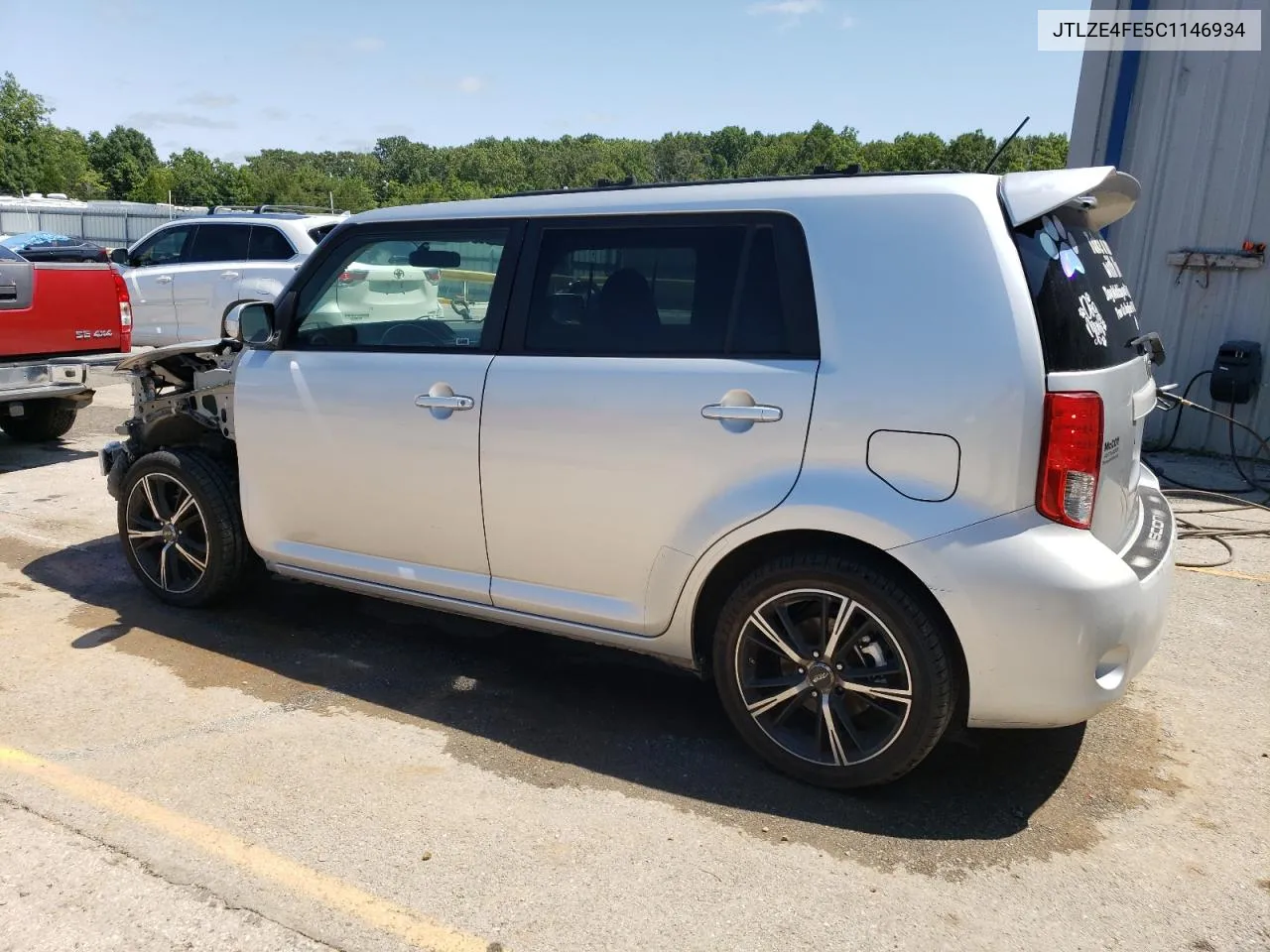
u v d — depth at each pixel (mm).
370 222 3967
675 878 2738
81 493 6879
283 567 4316
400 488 3795
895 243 2951
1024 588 2754
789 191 3162
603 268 3424
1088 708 2840
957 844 2918
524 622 3691
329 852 2830
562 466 3406
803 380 3006
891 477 2896
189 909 2576
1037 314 2795
